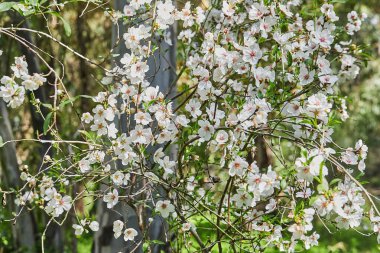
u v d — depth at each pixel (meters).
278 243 2.54
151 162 2.91
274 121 2.52
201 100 2.77
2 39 4.82
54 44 5.28
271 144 2.81
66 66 5.55
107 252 3.27
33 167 5.62
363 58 2.84
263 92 2.63
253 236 2.82
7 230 5.40
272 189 2.45
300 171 2.11
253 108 2.45
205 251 2.87
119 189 2.99
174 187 2.61
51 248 5.64
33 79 2.42
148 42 2.65
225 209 2.93
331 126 2.43
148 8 2.61
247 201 2.50
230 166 2.42
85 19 5.52
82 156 2.88
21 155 5.78
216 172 3.47
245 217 2.76
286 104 2.55
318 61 2.55
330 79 2.54
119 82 2.72
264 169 2.90
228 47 2.72
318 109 2.25
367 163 13.27
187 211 2.89
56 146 2.51
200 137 2.57
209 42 2.60
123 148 2.45
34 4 2.37
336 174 2.49
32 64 4.30
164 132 2.49
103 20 5.70
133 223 3.17
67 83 5.58
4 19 4.71
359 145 2.44
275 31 2.62
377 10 8.42
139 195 2.93
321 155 2.10
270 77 2.54
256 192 2.37
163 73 3.24
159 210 2.59
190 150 2.75
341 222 2.33
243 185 2.53
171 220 2.96
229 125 2.49
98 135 2.48
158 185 2.81
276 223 2.69
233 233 2.79
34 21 4.59
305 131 2.48
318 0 2.85
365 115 9.48
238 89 2.66
